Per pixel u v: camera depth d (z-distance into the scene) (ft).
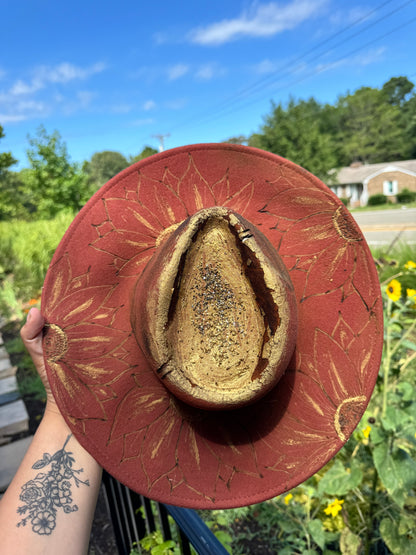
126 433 1.44
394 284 3.62
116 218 1.51
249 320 1.36
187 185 1.55
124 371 1.48
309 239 1.55
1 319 12.73
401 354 4.32
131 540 3.28
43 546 1.28
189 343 1.34
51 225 23.08
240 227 1.33
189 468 1.45
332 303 1.52
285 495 3.79
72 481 1.42
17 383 8.11
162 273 1.30
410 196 63.82
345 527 3.40
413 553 2.85
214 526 3.84
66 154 36.55
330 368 1.50
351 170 75.46
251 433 1.50
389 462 2.89
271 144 53.21
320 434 1.48
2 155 37.88
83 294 1.48
